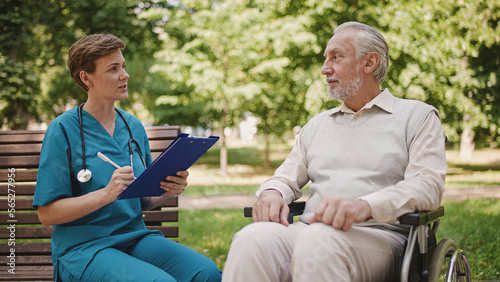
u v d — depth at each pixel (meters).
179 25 13.65
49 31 12.37
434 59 11.47
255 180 14.41
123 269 1.88
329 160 2.11
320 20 12.23
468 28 11.37
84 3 12.23
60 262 2.02
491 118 13.12
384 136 2.04
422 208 1.82
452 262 1.96
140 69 15.71
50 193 1.93
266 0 12.57
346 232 1.72
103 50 2.05
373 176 2.01
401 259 1.71
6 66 10.05
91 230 2.03
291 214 2.19
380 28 11.75
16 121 10.46
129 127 2.26
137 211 2.21
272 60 12.41
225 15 12.90
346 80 2.12
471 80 11.96
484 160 18.98
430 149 1.95
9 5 10.86
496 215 6.06
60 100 14.72
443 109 12.73
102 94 2.10
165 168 1.92
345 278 1.64
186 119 16.84
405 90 11.80
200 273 2.02
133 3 13.09
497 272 3.61
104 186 2.04
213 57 13.74
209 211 7.41
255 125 16.06
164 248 2.11
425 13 11.20
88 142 2.08
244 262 1.72
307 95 11.83
